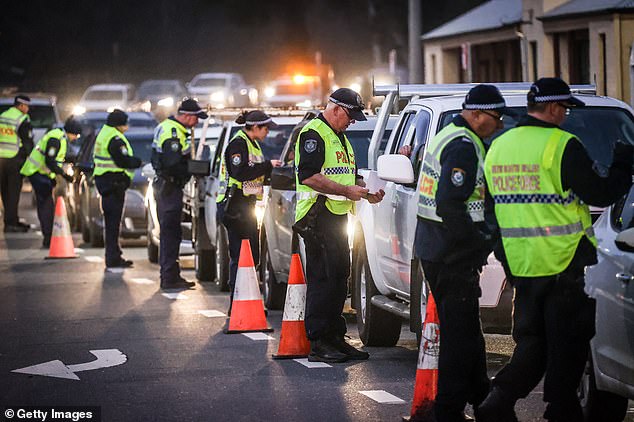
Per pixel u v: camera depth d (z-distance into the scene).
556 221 11.22
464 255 11.92
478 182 11.85
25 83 107.06
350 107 15.94
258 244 19.97
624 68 36.44
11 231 37.91
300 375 15.62
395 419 13.18
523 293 11.45
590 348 12.38
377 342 17.77
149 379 15.50
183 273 27.89
